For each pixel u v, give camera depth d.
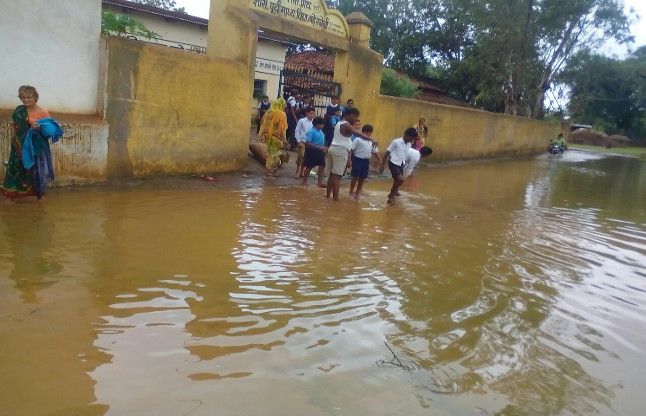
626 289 5.66
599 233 8.63
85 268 4.61
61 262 4.70
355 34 13.68
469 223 8.39
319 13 12.18
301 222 7.18
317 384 3.12
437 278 5.39
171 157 9.14
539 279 5.73
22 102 6.82
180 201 7.75
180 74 8.94
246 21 10.12
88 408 2.70
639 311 4.99
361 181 9.55
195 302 4.14
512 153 25.41
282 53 20.41
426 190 11.80
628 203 12.76
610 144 47.97
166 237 5.78
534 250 7.02
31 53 7.29
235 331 3.71
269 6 10.84
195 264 5.00
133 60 8.19
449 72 34.00
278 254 5.59
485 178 15.48
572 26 28.19
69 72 7.73
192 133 9.41
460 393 3.20
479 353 3.77
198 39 18.08
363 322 4.09
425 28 36.41
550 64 30.22
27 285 4.14
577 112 40.16
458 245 6.84
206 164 9.84
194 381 3.03
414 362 3.52
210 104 9.62
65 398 2.76
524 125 26.02
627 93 48.53
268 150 10.66
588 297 5.27
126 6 15.97
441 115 18.17
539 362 3.72
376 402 2.99
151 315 3.83
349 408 2.91
